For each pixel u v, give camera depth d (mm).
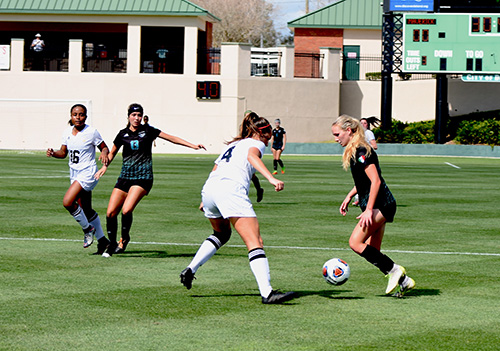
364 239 23547
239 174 22625
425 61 131500
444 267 29594
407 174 86750
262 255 22547
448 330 19609
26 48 160375
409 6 132000
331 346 17891
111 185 65125
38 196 55062
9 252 31484
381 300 23312
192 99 144375
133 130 31484
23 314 20797
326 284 25953
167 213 46719
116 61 149500
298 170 92125
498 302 23234
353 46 170875
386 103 137125
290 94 147375
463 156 132375
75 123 31453
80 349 17438
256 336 18734
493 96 153625
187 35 145875
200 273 27562
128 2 147250
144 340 18250
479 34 129250
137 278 26406
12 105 144000
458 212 49688
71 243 34438
